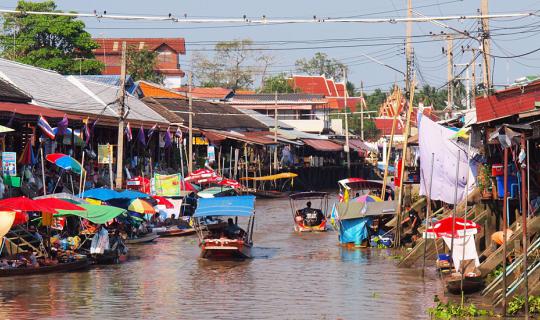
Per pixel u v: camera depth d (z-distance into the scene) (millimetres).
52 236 48688
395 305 36594
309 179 130250
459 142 49438
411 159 81250
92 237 50000
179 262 50344
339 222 60031
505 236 33062
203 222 66938
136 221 60844
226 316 34469
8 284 41188
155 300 37844
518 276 35281
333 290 40594
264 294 39656
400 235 56281
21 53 112250
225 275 45562
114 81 99125
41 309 35469
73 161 54531
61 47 114750
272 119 141125
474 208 46719
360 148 155625
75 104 74188
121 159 64312
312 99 155875
